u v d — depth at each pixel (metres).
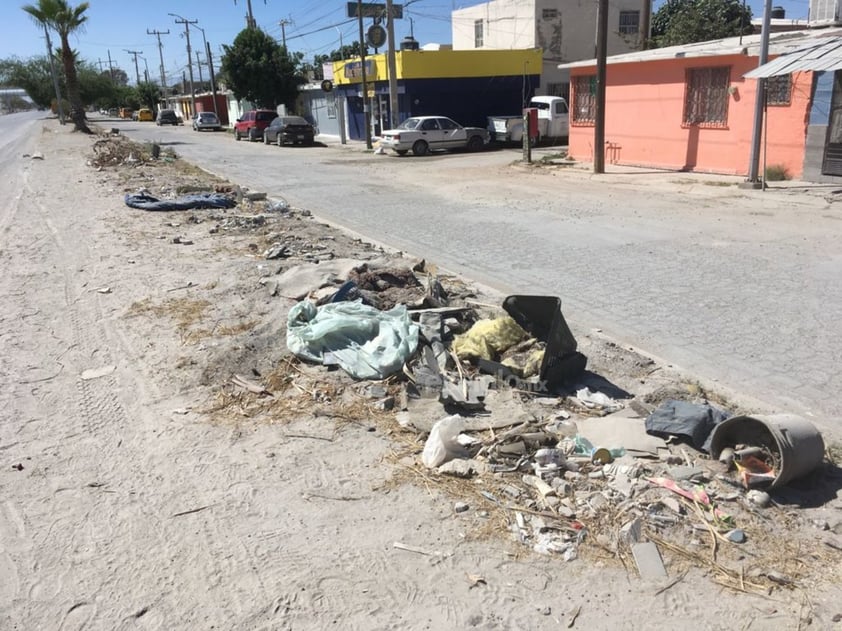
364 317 5.84
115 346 6.02
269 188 17.95
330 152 30.92
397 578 3.08
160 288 7.71
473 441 4.20
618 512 3.51
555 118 29.56
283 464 4.05
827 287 7.50
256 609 2.91
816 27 16.75
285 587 3.04
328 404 4.78
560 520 3.46
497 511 3.55
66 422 4.68
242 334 6.02
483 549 3.26
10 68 95.75
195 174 20.53
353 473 3.94
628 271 8.47
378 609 2.90
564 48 34.09
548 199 14.73
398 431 4.41
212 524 3.50
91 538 3.43
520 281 8.20
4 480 3.97
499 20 35.81
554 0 33.25
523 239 10.62
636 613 2.86
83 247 10.12
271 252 9.09
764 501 3.57
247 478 3.92
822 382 5.18
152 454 4.22
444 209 13.90
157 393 5.07
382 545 3.30
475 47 38.53
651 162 18.88
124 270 8.61
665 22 34.97
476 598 2.96
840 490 3.72
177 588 3.06
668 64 17.64
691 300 7.23
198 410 4.77
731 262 8.72
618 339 6.19
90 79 93.56
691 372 5.41
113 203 14.47
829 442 4.26
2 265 9.16
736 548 3.25
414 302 6.54
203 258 9.12
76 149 29.95
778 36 15.95
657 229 10.99
